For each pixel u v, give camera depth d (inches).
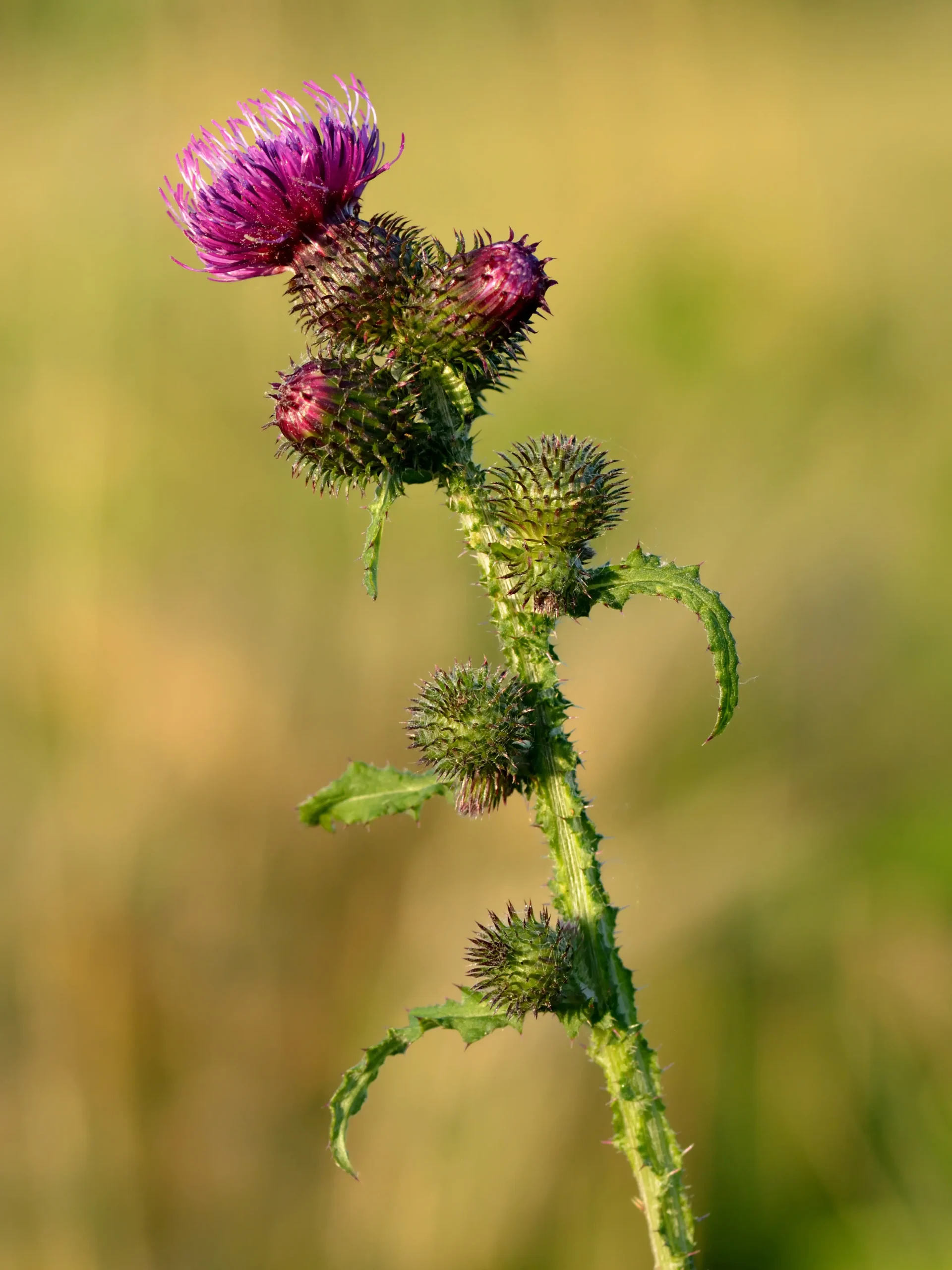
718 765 26.4
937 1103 24.2
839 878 25.5
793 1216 24.0
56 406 32.8
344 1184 24.8
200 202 21.8
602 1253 24.2
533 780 21.0
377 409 21.0
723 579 30.3
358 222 21.6
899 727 26.8
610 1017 20.6
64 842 26.0
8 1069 25.5
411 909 25.6
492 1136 24.5
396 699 27.6
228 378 34.7
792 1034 24.8
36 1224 25.0
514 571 21.0
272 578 29.7
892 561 30.3
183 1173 25.1
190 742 26.4
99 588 29.3
